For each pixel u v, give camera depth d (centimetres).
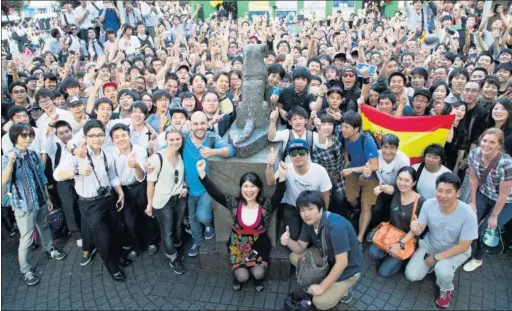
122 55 922
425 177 440
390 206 446
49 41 1157
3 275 469
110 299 422
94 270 469
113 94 607
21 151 431
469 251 386
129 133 465
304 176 411
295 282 428
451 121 468
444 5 1158
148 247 493
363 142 451
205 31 1431
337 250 351
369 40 1047
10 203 447
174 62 788
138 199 467
